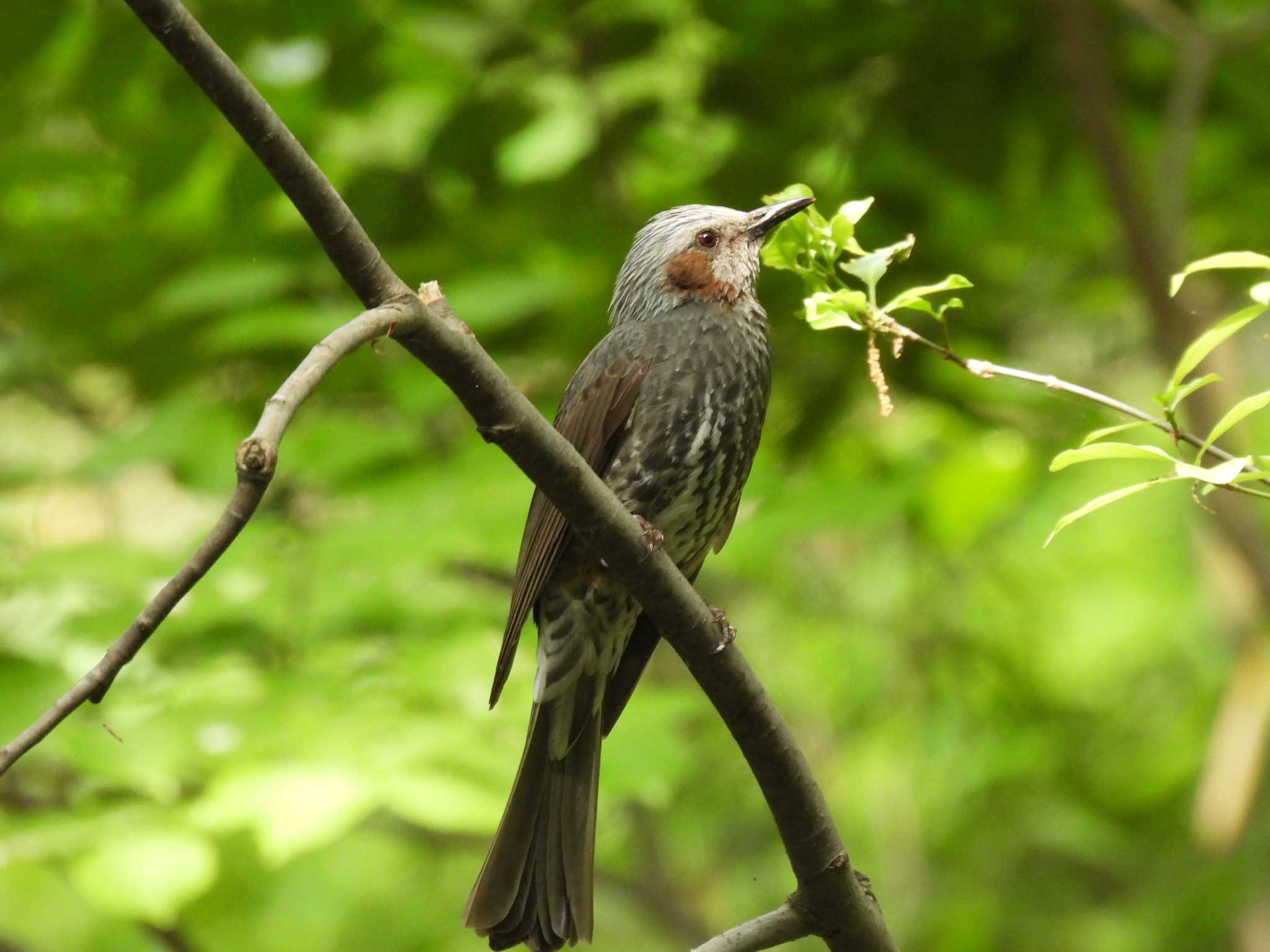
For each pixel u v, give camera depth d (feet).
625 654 23.67
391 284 14.20
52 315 35.55
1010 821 47.75
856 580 48.19
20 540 31.65
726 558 28.66
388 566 27.66
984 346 36.83
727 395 24.38
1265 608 36.94
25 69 31.60
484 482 29.60
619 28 35.96
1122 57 37.88
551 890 21.11
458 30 36.78
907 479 32.07
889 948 18.45
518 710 27.99
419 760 25.29
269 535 30.53
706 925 50.62
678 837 50.42
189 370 33.91
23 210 36.40
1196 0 35.32
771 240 17.71
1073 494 47.32
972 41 34.01
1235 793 41.16
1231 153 39.11
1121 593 51.78
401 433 31.17
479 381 14.89
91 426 37.93
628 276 26.35
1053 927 46.73
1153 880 46.26
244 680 27.86
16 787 27.89
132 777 24.88
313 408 33.42
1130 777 48.44
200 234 35.99
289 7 32.40
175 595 11.56
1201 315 35.86
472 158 35.99
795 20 33.63
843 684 48.19
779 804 17.71
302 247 34.94
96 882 23.62
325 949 43.68
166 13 12.84
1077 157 37.37
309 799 23.90
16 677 27.25
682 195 38.91
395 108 38.63
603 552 16.69
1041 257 41.98
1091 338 45.29
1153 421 15.46
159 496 44.34
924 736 47.14
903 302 16.83
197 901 36.58
